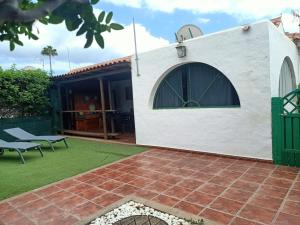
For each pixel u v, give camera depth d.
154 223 3.19
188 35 7.91
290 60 8.02
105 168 6.00
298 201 3.76
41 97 11.41
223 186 4.48
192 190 4.37
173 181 4.87
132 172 5.58
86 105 13.61
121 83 13.83
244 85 5.92
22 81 10.66
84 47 1.52
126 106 13.71
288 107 6.20
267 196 3.98
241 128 6.09
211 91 6.81
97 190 4.60
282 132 5.52
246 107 5.95
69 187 4.82
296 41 9.21
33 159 7.20
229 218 3.34
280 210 3.51
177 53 7.02
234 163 5.86
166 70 7.43
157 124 7.91
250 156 6.03
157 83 7.81
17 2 1.05
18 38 1.80
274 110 5.55
